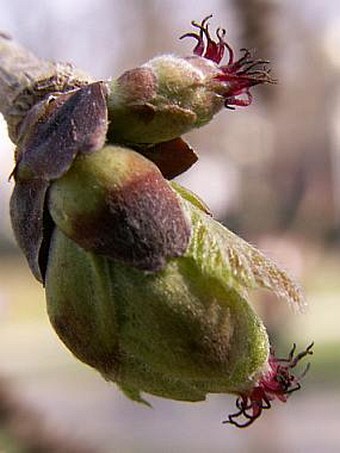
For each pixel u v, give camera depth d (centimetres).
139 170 6
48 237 6
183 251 6
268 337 6
